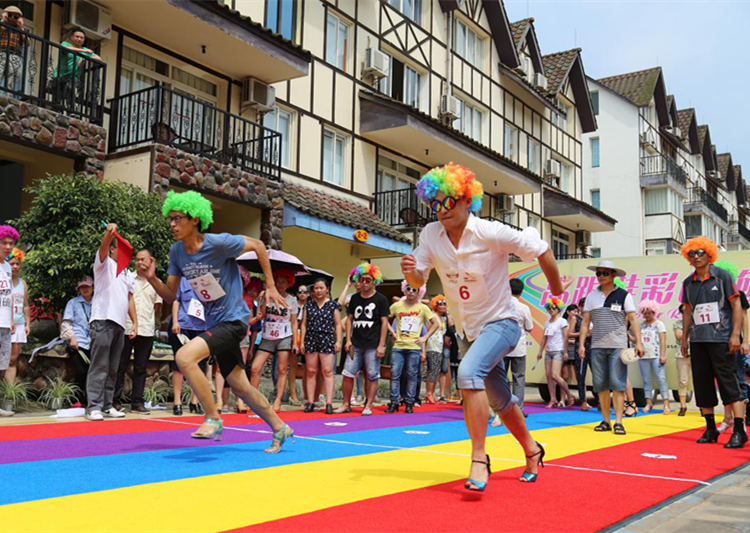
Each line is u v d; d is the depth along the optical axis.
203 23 12.08
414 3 20.41
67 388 7.88
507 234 3.80
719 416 9.94
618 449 6.05
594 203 36.25
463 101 22.50
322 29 16.73
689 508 3.73
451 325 11.31
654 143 37.66
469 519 3.26
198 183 11.63
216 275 4.68
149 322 7.99
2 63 10.06
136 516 3.16
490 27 24.06
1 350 7.08
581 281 12.67
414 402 9.49
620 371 7.41
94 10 11.27
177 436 5.99
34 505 3.33
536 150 27.00
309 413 8.55
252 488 3.86
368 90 18.06
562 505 3.62
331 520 3.17
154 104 12.26
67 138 10.10
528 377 12.53
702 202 40.88
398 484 4.09
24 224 8.77
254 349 8.84
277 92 15.38
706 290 6.69
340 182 17.23
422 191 3.91
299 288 8.83
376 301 8.68
